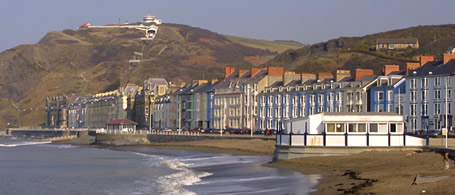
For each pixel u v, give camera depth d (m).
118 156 124.19
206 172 76.31
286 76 158.75
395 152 70.38
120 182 70.25
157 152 132.50
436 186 44.62
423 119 121.88
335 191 48.16
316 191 49.78
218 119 179.75
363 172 58.25
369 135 73.00
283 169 69.06
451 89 116.25
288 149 75.31
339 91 137.38
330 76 151.75
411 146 73.31
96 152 143.50
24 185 69.81
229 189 56.56
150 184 65.75
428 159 61.94
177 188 59.88
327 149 73.06
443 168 54.19
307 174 62.25
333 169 64.06
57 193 61.81
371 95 131.25
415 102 123.75
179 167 87.56
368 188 47.31
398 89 126.62
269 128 155.75
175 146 142.88
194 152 120.31
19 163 106.44
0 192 63.53
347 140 72.88
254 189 54.97
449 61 121.75
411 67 130.38
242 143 120.25
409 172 54.59
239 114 169.38
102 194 59.62
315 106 144.00
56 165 100.69
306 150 73.81
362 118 73.38
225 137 134.12
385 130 73.75
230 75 187.88
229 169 76.81
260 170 70.31
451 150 62.97
